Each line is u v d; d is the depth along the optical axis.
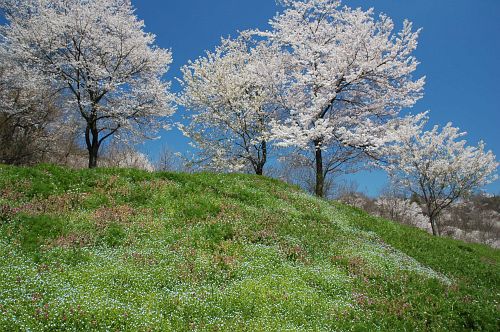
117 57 40.59
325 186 59.00
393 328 12.03
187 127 39.59
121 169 23.30
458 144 45.28
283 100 37.12
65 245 14.41
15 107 40.94
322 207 24.89
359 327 11.54
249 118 37.56
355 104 36.91
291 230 19.05
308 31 36.62
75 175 20.94
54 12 38.12
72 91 38.84
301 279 13.99
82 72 38.34
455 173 45.66
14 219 15.72
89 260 13.47
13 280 10.78
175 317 10.35
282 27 37.88
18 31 37.78
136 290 11.67
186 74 39.84
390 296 14.23
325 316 11.84
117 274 12.38
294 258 16.28
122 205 18.95
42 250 13.86
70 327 9.13
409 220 65.69
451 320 13.08
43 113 44.22
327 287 14.00
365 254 17.89
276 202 22.92
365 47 33.34
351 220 24.08
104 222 16.73
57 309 9.44
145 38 40.94
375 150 34.38
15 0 42.09
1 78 38.91
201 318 10.63
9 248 13.46
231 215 19.30
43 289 10.62
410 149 45.66
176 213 18.75
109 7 41.75
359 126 35.25
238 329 10.12
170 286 12.41
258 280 13.34
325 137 31.64
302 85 35.44
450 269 20.45
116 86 38.72
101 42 38.38
